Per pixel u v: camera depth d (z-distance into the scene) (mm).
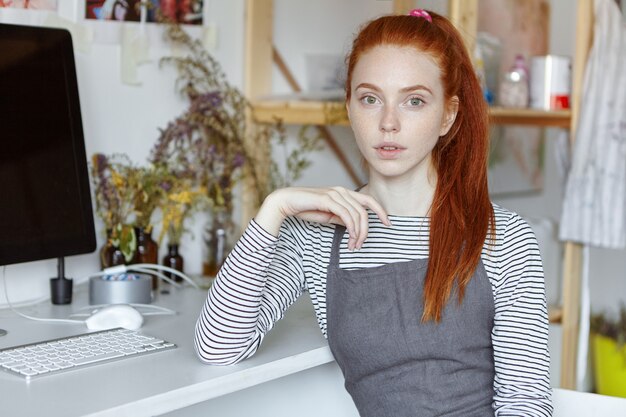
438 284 1529
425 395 1539
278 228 1506
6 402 1288
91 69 2186
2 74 1771
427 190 1612
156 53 2342
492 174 3559
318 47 2883
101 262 2154
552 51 3881
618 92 2635
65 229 1886
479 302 1537
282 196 1499
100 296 1974
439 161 1615
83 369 1465
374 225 1610
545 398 1512
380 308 1561
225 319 1483
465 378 1547
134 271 2135
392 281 1568
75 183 1913
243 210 2576
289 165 2566
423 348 1536
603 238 2658
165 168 2232
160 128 2352
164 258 2285
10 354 1507
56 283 1986
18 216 1790
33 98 1830
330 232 1635
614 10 2658
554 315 2969
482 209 1571
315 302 1648
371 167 1630
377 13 3029
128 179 2170
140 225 2197
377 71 1518
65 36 1904
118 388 1363
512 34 3518
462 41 1616
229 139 2463
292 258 1658
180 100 2422
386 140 1520
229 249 2432
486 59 2902
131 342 1608
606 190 2643
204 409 1858
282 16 2736
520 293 1534
